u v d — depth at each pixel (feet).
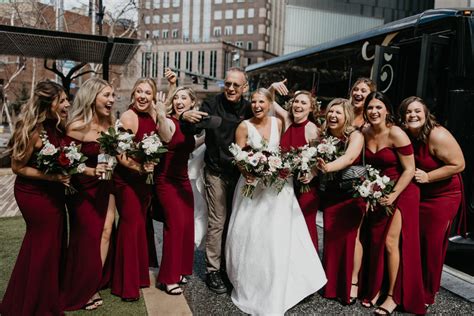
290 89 36.96
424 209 13.29
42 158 10.44
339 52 29.48
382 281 13.53
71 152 10.75
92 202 12.25
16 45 36.29
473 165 18.08
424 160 13.01
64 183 10.97
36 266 11.12
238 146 12.34
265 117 13.41
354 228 13.35
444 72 19.13
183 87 14.53
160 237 20.52
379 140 12.85
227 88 13.56
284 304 12.43
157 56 263.49
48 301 11.39
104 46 35.96
